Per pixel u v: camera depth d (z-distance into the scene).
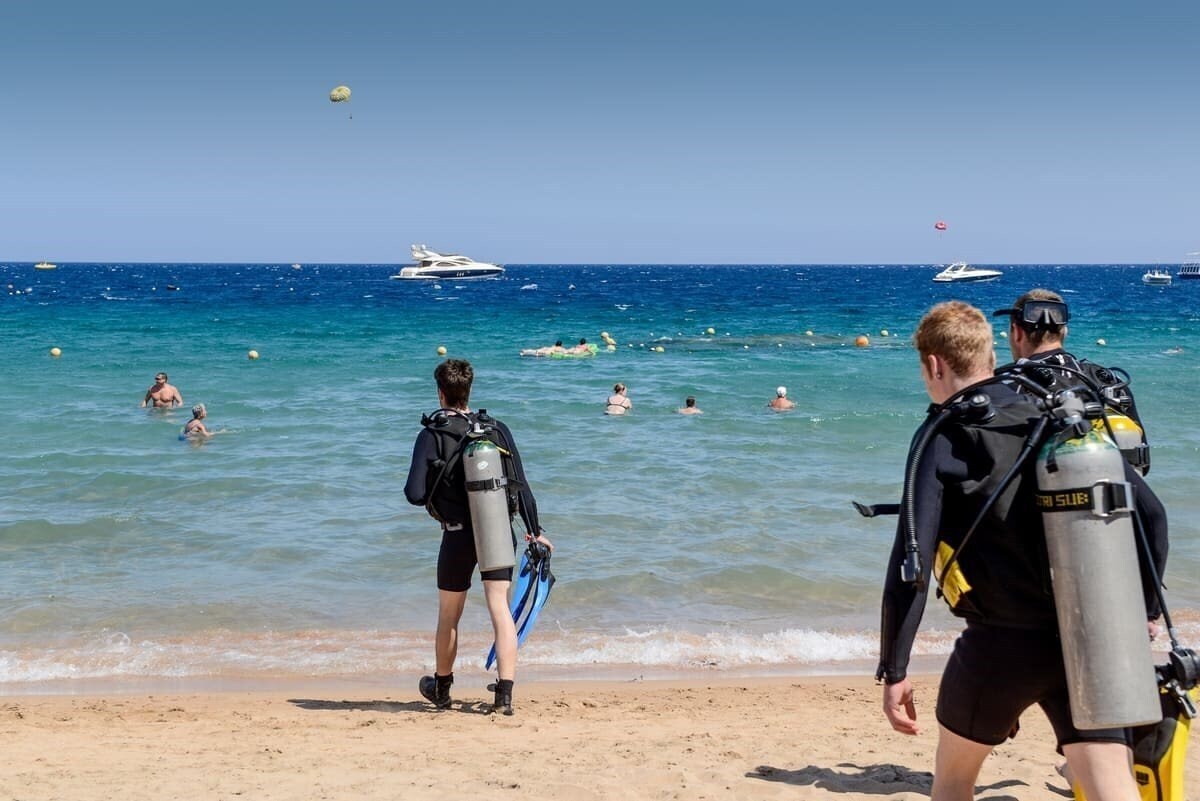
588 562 9.60
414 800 4.10
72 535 10.39
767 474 13.35
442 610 5.75
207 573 9.25
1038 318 3.31
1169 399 20.25
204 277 158.38
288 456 14.45
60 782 4.34
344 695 6.49
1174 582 9.05
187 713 5.89
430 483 5.46
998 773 4.50
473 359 29.33
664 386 22.86
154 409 18.69
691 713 5.96
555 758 4.77
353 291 92.69
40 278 146.50
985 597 2.51
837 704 6.24
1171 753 2.88
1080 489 2.36
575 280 146.12
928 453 2.53
